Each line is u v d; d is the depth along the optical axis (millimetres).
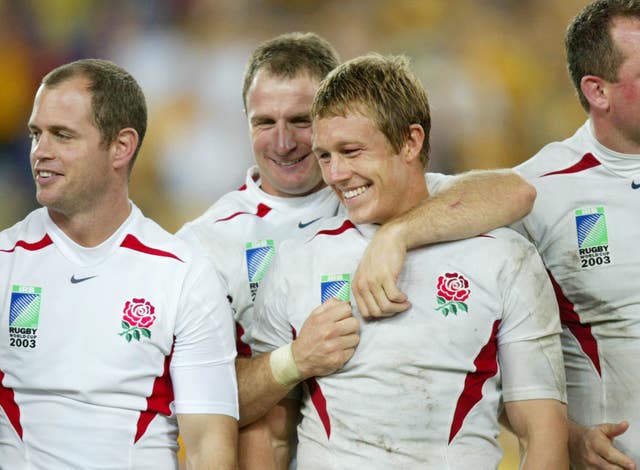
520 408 11086
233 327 11914
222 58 40438
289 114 12922
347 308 11109
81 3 40594
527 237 13312
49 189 11281
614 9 12625
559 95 40781
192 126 39438
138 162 38875
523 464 10938
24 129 39312
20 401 11375
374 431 10859
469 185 11570
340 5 42250
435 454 10797
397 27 41938
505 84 40594
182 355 11492
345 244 11773
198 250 12023
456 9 41875
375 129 10992
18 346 11406
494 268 11109
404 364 10891
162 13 41125
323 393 11250
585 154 13250
